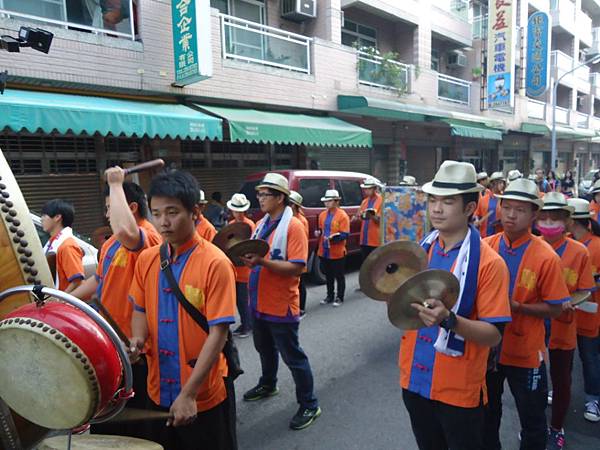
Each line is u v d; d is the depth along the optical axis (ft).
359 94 39.83
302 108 35.19
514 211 8.30
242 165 34.09
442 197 6.41
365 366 14.11
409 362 6.82
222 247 11.07
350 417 11.18
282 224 10.78
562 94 89.92
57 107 19.34
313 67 35.76
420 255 6.43
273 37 32.94
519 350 8.30
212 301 6.22
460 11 56.59
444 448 7.11
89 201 25.72
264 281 10.74
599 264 10.85
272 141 28.81
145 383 8.05
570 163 94.17
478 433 6.34
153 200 6.26
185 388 5.95
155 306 6.65
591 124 97.14
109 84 24.26
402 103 42.65
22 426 4.94
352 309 20.10
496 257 6.23
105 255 8.66
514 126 65.00
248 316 17.10
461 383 6.20
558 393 9.69
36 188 23.66
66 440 5.47
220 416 6.85
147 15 25.57
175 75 26.53
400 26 48.73
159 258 6.71
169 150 29.04
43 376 4.09
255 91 31.53
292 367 10.69
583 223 11.06
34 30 14.62
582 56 100.99
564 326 9.44
